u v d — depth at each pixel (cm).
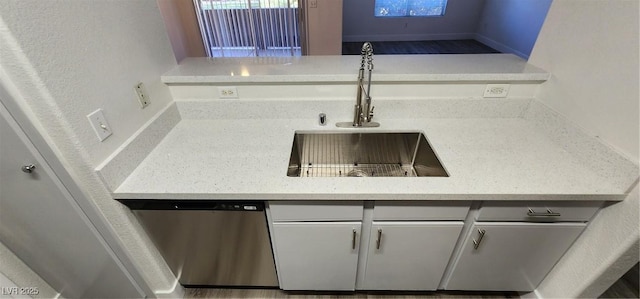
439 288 145
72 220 99
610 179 97
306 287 142
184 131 134
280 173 105
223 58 154
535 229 107
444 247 116
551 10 120
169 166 110
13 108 73
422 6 623
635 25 85
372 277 135
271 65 142
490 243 113
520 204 100
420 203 102
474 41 639
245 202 104
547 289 129
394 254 121
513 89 132
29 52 69
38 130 79
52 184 87
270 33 332
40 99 75
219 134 132
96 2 89
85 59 85
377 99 138
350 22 633
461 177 101
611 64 94
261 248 121
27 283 124
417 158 140
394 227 110
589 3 101
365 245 120
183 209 106
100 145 92
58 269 121
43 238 106
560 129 117
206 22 309
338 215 106
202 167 109
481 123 137
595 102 101
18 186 87
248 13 312
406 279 135
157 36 123
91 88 88
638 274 146
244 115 143
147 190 98
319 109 141
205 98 139
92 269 119
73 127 82
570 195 93
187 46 310
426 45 614
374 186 98
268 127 138
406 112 140
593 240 105
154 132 120
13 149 78
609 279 105
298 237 114
